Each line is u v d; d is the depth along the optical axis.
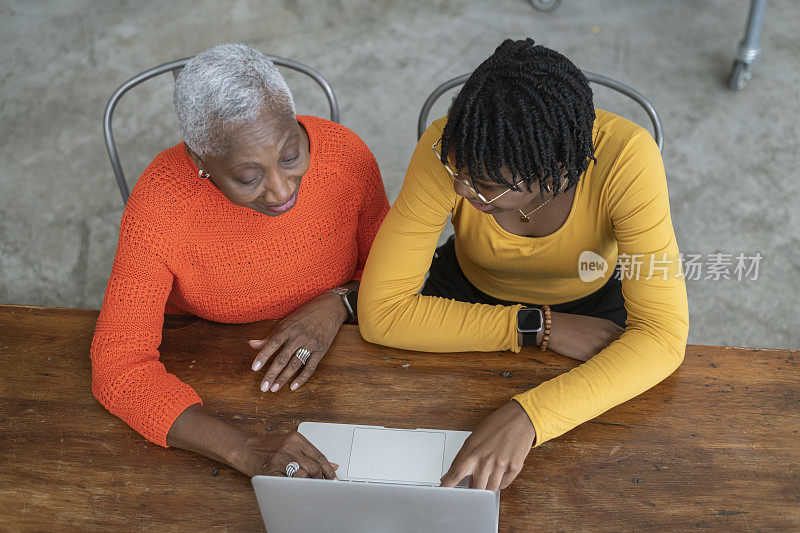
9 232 2.68
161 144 2.93
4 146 2.97
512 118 0.99
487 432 1.08
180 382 1.19
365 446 1.10
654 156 1.17
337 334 1.32
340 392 1.19
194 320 1.35
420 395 1.18
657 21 3.27
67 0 3.66
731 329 2.27
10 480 1.09
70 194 2.79
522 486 1.04
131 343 1.22
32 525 1.03
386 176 2.73
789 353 1.21
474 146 1.01
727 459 1.06
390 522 0.93
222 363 1.26
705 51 3.11
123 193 1.80
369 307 1.28
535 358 1.23
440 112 2.95
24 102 3.14
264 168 1.03
